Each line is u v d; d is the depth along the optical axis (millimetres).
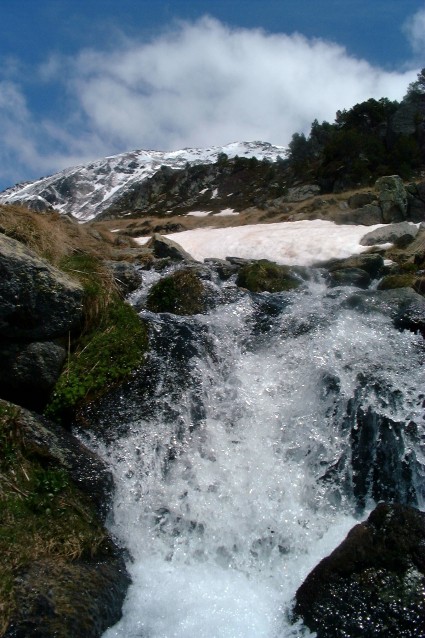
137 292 8289
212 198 51906
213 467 5301
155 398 5781
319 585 4188
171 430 5547
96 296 6656
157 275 9141
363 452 5461
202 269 9789
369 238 18391
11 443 4801
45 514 4434
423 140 38875
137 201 59812
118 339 6250
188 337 6590
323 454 5484
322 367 6062
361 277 11227
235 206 45094
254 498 5121
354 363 6121
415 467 5359
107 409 5633
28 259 5750
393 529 4262
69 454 5004
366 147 39031
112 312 6617
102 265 8125
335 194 33031
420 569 4070
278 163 52875
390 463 5391
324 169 38906
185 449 5426
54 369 5723
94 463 5043
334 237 19641
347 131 40625
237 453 5445
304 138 51062
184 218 39969
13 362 5508
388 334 6703
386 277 10617
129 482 5129
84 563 4234
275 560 4738
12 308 5469
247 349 6625
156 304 7719
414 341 6562
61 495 4625
